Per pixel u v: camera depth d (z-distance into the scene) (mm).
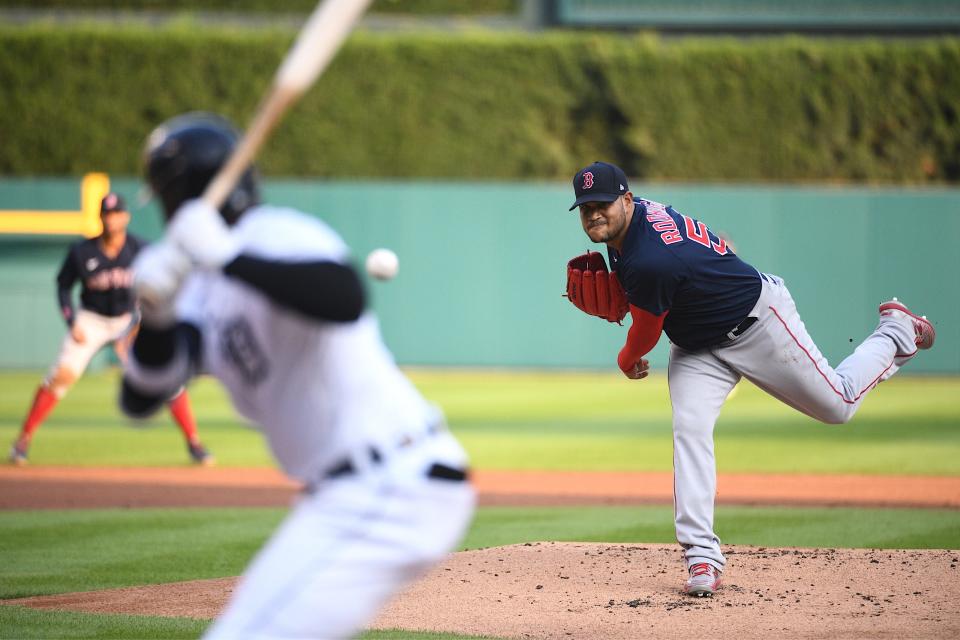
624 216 18328
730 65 88375
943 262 71750
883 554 22469
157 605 19047
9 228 71062
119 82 87625
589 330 74125
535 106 88688
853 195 72125
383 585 9438
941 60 88500
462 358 74688
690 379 19016
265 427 9781
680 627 17047
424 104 88188
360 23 95750
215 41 87625
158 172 9477
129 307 37125
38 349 72688
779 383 19031
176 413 37250
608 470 37250
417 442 9594
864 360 20031
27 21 95125
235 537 25562
